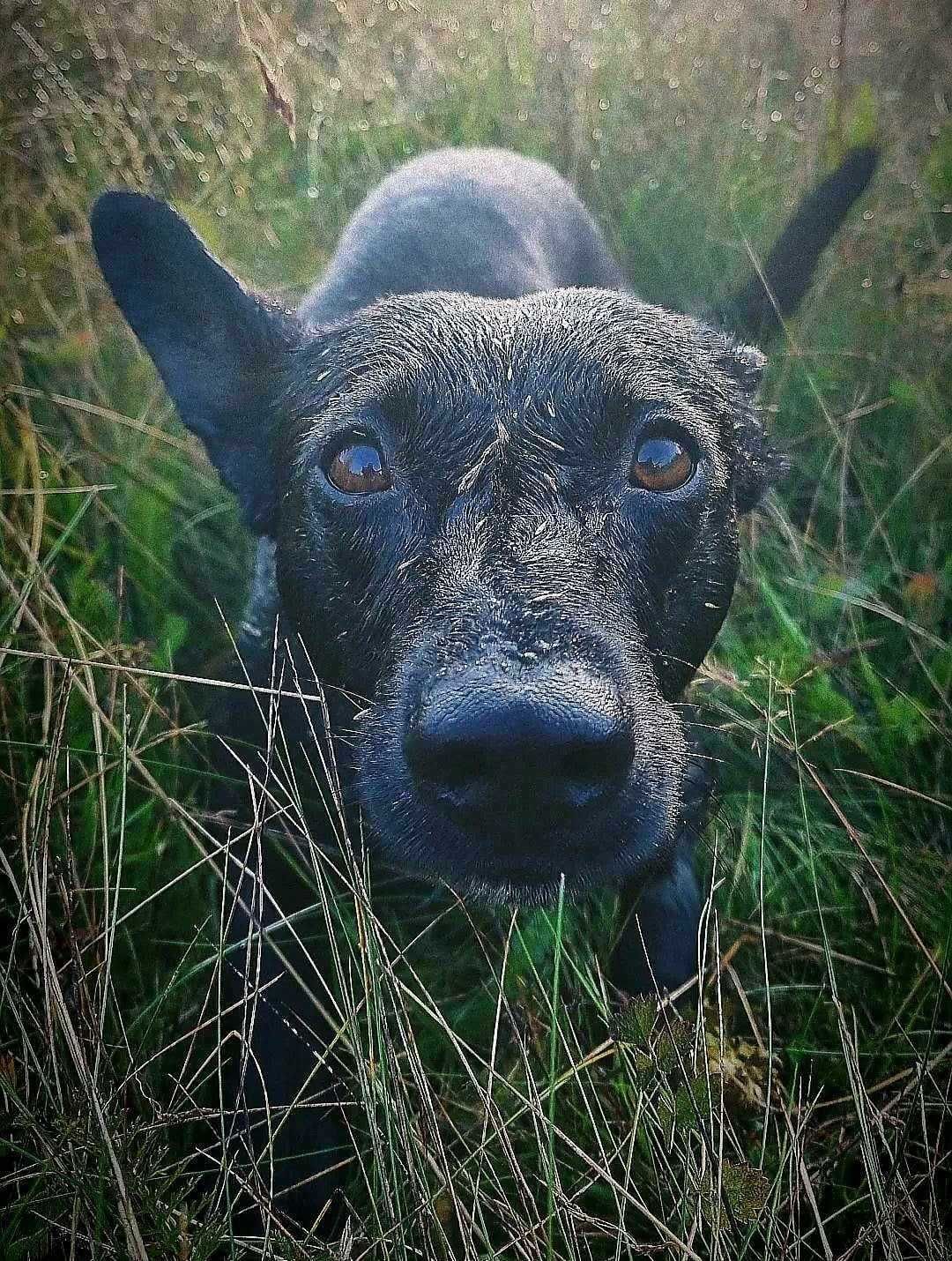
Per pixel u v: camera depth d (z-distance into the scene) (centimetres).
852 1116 28
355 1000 31
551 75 57
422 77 58
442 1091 30
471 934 34
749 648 40
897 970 32
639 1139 28
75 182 52
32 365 47
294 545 29
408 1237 24
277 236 54
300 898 33
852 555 45
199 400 33
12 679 36
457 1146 29
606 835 25
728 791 37
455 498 26
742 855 33
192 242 32
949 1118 28
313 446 29
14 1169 26
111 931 27
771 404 48
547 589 24
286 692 28
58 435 45
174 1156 29
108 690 36
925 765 38
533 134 57
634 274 55
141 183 49
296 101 54
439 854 25
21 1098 26
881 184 54
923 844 35
